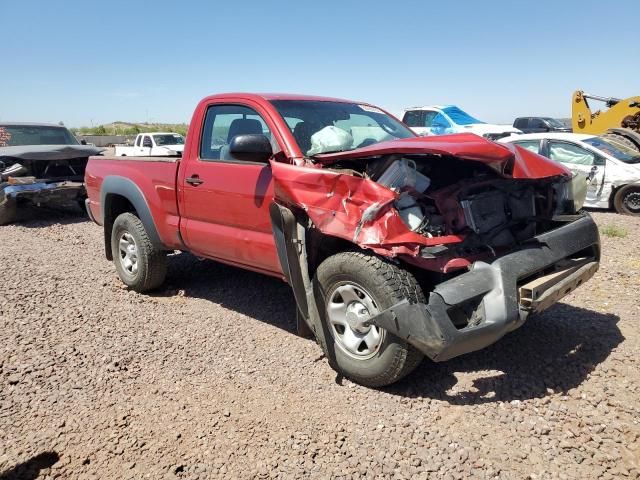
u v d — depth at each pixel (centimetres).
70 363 409
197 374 393
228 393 365
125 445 308
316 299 380
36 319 495
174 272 650
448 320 317
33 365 404
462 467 285
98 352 428
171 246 534
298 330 441
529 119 2395
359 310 357
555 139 1170
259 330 473
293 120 445
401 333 325
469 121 1680
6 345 437
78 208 1210
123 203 611
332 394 362
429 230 352
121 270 596
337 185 349
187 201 497
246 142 398
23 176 1023
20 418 336
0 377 386
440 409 340
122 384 378
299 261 379
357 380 371
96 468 289
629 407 335
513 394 354
